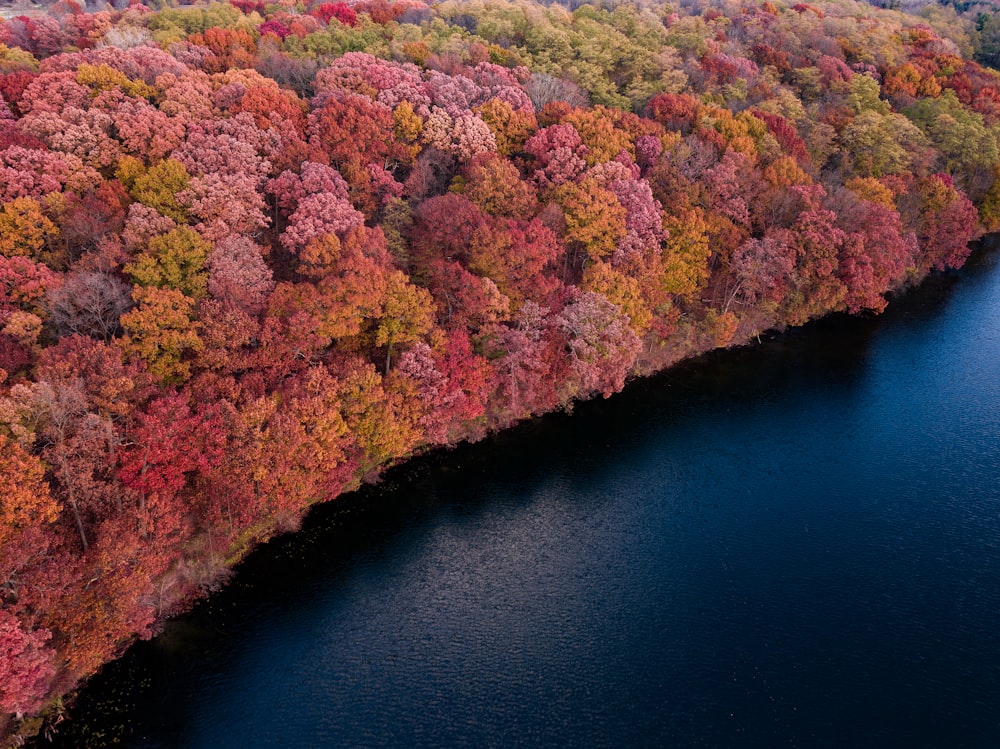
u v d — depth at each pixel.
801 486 61.59
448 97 78.12
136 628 42.19
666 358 81.06
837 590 50.53
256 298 54.06
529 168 77.25
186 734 40.19
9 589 37.03
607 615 48.81
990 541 54.69
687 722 41.41
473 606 49.59
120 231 54.41
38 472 38.16
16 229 50.16
